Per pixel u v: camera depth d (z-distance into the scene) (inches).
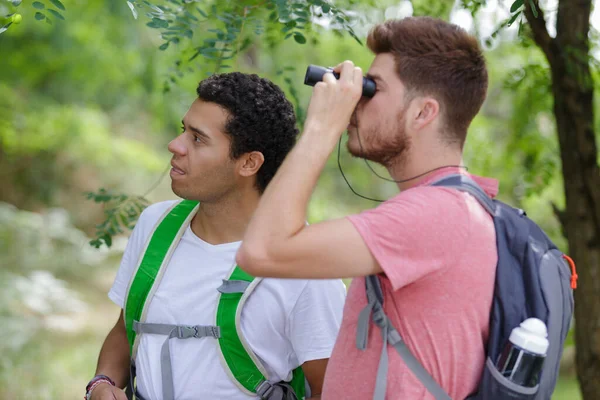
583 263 113.5
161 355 78.1
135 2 82.0
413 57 60.9
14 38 310.5
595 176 113.7
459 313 58.7
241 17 98.4
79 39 304.2
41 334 326.3
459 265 58.4
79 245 411.8
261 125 78.5
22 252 375.2
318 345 77.3
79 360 303.7
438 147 61.8
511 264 59.5
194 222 82.2
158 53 293.6
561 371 311.3
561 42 112.0
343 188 351.9
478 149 178.2
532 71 130.9
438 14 123.0
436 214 57.9
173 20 94.5
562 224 117.5
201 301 78.4
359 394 61.9
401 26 62.1
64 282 381.1
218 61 101.3
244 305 77.4
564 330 60.4
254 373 77.7
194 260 80.0
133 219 112.6
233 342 76.9
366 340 61.2
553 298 59.1
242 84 79.0
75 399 267.7
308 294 77.5
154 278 79.5
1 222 375.2
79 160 414.9
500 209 61.6
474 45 62.1
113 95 380.2
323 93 60.8
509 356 57.2
